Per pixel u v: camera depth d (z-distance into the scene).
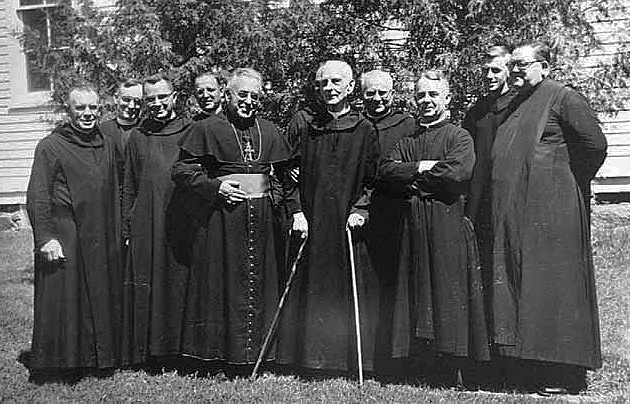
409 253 5.09
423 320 4.97
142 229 5.55
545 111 4.93
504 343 4.86
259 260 5.36
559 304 4.84
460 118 7.16
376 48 7.48
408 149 5.25
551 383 4.98
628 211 9.60
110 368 5.48
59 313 5.29
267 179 5.45
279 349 5.37
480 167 5.14
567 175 4.93
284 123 7.78
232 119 5.49
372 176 5.27
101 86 8.05
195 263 5.44
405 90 7.04
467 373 5.16
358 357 5.10
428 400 4.73
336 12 7.82
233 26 7.89
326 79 5.25
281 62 7.88
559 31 7.07
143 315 5.55
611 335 6.12
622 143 9.64
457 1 7.29
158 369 5.61
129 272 5.57
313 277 5.22
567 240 4.87
